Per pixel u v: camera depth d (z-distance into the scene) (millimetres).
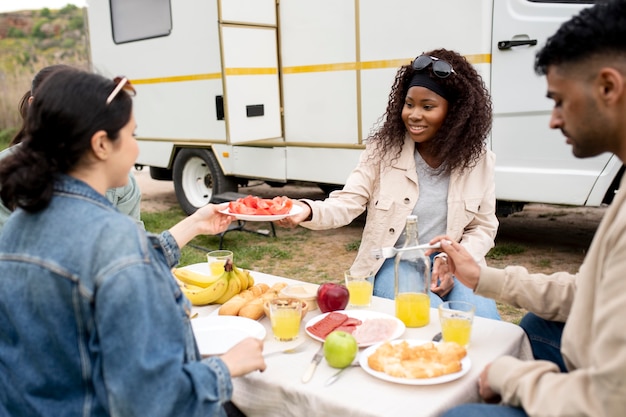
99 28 7789
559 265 5160
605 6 1383
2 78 20016
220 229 2379
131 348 1303
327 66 5656
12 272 1403
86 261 1331
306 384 1632
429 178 2896
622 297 1277
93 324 1355
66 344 1371
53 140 1387
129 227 1386
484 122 2828
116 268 1315
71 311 1356
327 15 5559
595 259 1464
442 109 2762
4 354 1454
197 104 6703
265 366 1673
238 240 6391
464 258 2072
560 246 5746
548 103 4438
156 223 7160
